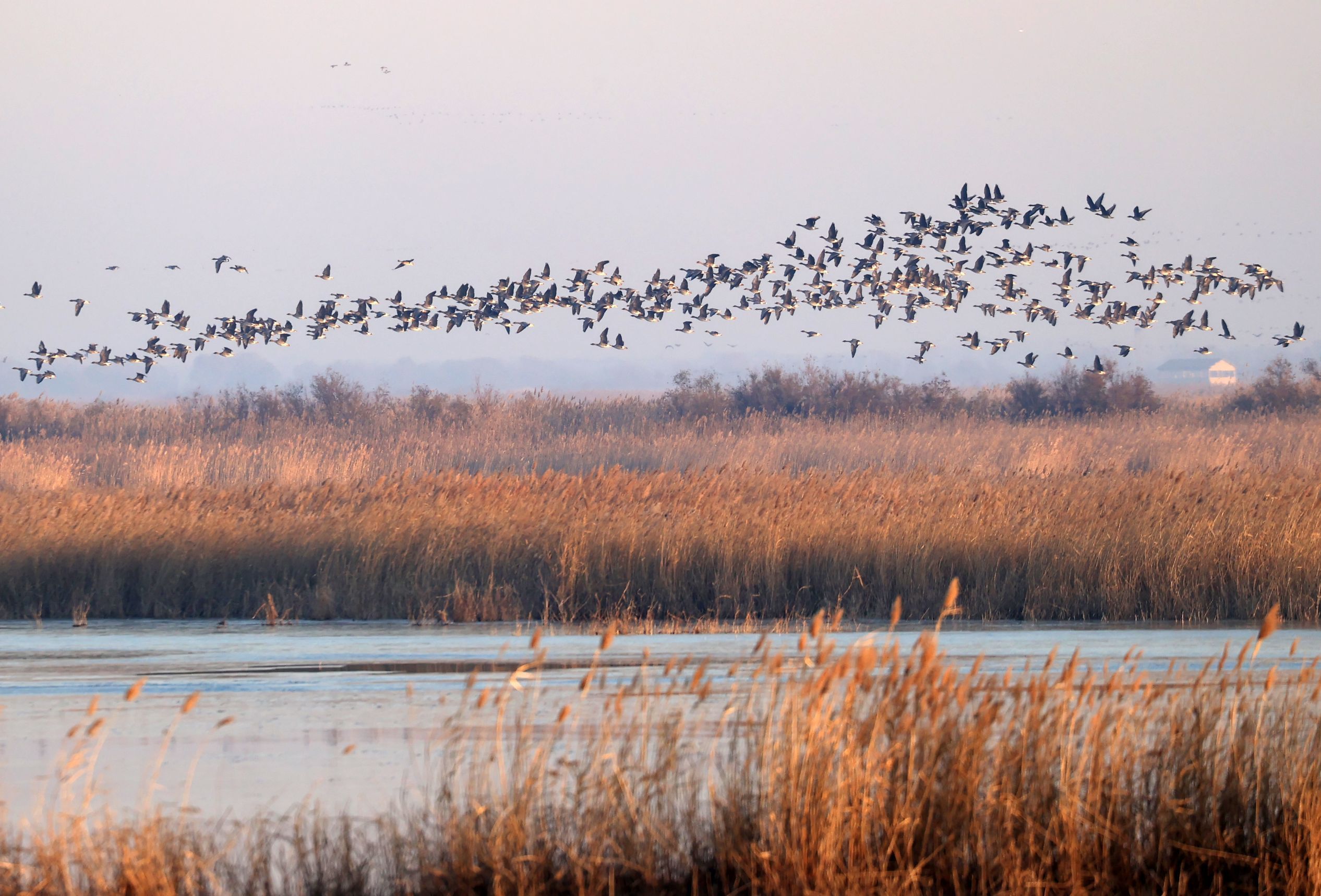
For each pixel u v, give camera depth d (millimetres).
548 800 8062
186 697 13039
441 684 13562
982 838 7422
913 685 7793
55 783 9641
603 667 14414
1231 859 7730
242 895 7246
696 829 7789
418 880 7344
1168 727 8453
